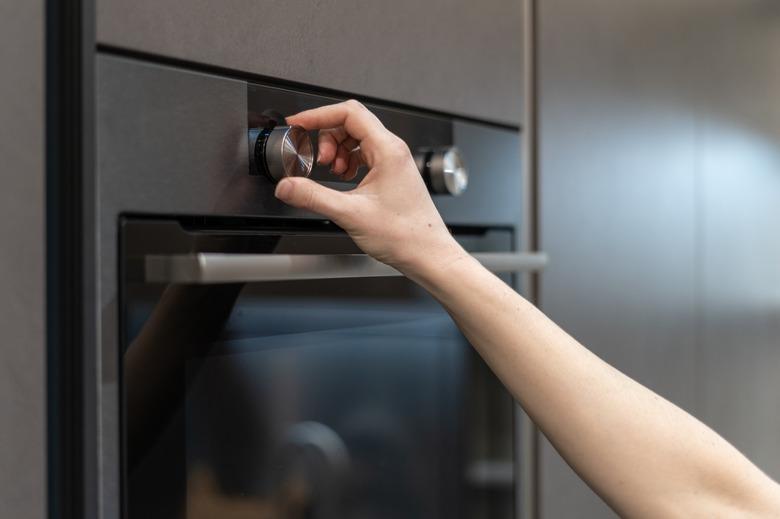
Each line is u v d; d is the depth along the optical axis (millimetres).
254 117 733
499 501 1093
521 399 688
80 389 611
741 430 1647
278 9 756
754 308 1691
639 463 655
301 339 797
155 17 651
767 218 1739
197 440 700
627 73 1286
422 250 691
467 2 1000
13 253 626
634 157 1309
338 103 768
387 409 915
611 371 688
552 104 1141
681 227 1437
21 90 617
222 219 729
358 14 845
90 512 618
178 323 678
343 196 682
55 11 603
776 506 648
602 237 1241
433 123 947
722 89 1551
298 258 692
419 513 966
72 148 602
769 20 1723
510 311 682
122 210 630
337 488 854
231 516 734
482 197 1031
